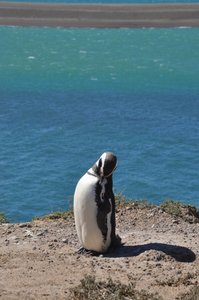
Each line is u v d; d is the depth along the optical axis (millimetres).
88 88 79375
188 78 84438
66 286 13758
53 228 18219
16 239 17203
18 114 68625
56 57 95000
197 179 50906
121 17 114375
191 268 14953
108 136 62125
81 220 16234
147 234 17594
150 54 96938
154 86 80500
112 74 86000
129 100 74188
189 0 138875
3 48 100625
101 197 16172
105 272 14688
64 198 46625
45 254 15961
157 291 13523
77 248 16688
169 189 48750
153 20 113938
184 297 13000
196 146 59156
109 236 16281
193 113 69375
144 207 19547
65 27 112438
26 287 13656
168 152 57562
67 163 54812
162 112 69688
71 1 137625
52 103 72625
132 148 58562
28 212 43625
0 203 45312
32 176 51312
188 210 19688
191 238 17234
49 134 62469
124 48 100625
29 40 105438
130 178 50594
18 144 59719
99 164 16250
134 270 14852
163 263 15305
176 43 103812
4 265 15047
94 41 104812
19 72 87000
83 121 66438
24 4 117875
